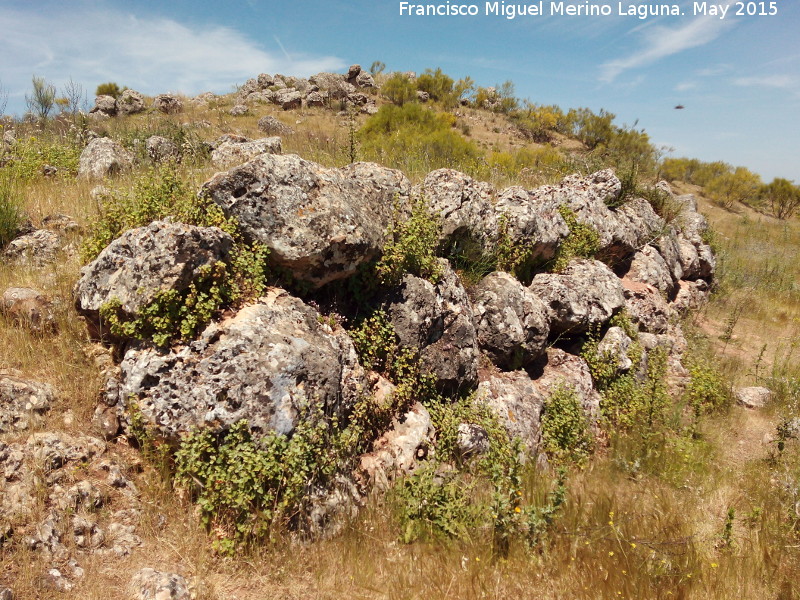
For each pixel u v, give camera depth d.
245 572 3.69
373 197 5.97
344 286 5.53
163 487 4.02
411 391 5.48
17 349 4.59
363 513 4.41
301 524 4.02
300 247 4.89
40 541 3.40
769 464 6.63
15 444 3.85
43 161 9.80
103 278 4.50
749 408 8.48
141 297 4.20
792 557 4.82
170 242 4.25
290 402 4.12
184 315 4.27
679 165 37.09
